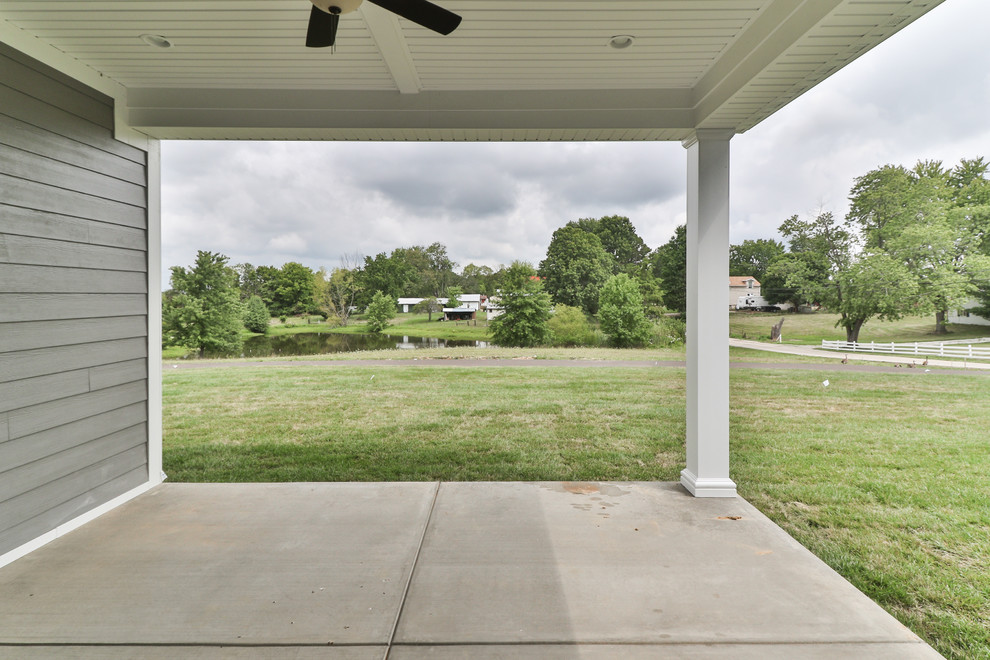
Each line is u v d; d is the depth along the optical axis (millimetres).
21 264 2641
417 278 26609
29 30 2600
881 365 13945
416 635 1950
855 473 5285
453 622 2043
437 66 2980
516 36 2602
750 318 21078
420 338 21125
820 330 20203
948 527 3830
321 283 21922
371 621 2047
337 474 5008
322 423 7531
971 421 7906
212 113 3383
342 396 9656
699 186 3441
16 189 2604
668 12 2363
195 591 2287
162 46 2768
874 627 2014
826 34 2021
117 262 3391
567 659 1803
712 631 1982
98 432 3225
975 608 2648
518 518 3211
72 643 1894
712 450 3596
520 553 2703
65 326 2947
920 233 17984
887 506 4301
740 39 2592
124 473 3492
